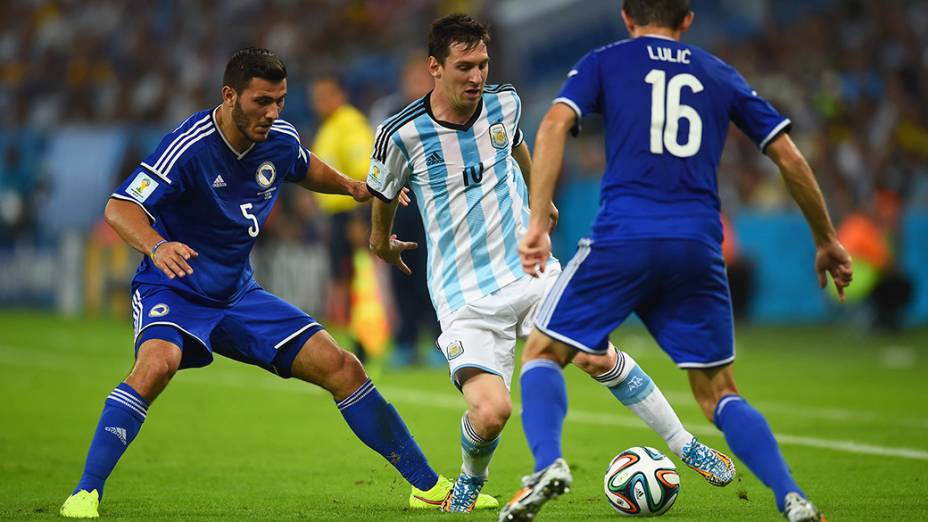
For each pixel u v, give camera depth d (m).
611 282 14.39
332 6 82.25
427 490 18.05
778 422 27.95
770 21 69.94
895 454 23.06
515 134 17.97
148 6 86.94
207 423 28.73
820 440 25.02
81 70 84.94
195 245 17.77
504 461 22.78
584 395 33.81
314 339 17.92
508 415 16.69
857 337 52.94
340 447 24.95
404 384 36.06
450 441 25.66
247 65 16.94
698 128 14.53
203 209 17.61
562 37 62.72
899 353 46.09
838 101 65.50
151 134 65.88
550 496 13.73
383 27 79.44
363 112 68.62
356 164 36.84
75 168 66.12
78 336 53.75
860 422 27.91
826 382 36.81
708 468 17.75
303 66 76.12
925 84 67.38
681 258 14.26
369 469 22.16
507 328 17.39
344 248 37.59
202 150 17.38
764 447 13.94
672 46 14.80
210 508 18.14
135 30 86.31
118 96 81.62
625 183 14.51
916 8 71.62
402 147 17.34
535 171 14.35
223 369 42.56
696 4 68.50
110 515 17.33
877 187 58.59
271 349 17.83
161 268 16.50
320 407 31.91
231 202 17.78
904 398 32.72
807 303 60.94
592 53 14.91
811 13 71.81
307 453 24.14
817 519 13.37
